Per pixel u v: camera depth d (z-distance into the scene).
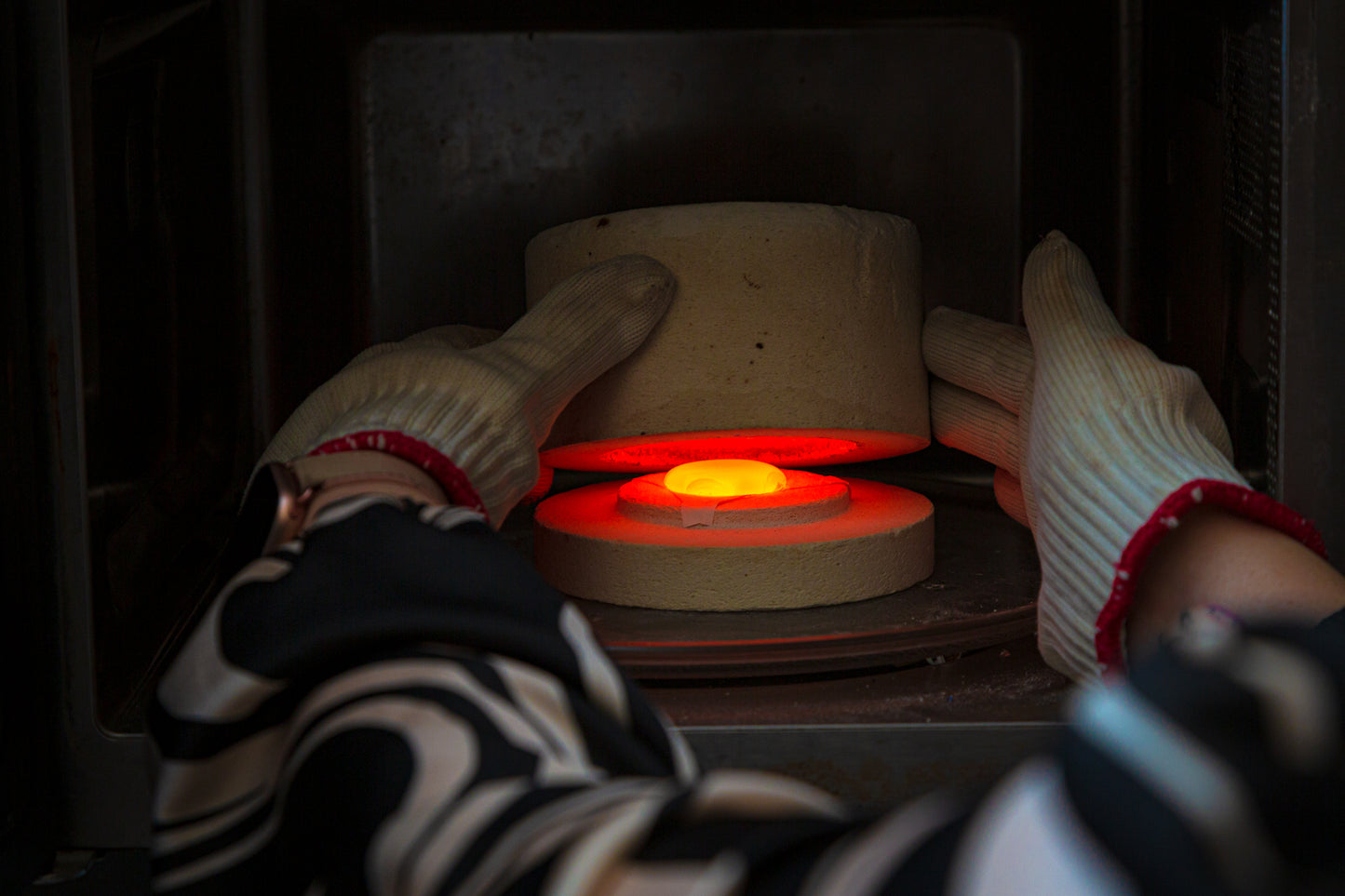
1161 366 0.59
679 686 0.68
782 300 0.80
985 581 0.87
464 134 1.15
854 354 0.82
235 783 0.34
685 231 0.80
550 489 1.22
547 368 0.71
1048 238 0.78
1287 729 0.14
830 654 0.68
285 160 1.08
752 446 0.93
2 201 0.58
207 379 0.97
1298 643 0.15
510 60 1.14
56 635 0.61
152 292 0.82
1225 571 0.46
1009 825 0.16
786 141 1.15
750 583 0.79
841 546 0.80
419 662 0.31
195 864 0.33
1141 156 1.06
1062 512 0.56
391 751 0.28
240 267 1.07
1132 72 1.06
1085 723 0.16
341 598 0.35
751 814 0.24
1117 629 0.50
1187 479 0.50
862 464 1.24
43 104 0.60
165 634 0.79
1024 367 0.76
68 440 0.61
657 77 1.14
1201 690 0.15
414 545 0.37
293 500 0.45
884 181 1.15
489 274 1.16
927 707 0.62
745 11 1.12
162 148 0.85
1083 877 0.15
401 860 0.25
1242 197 0.71
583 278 0.76
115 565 0.69
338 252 1.14
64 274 0.60
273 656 0.33
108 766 0.62
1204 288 0.82
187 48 0.92
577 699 0.32
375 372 0.67
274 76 1.06
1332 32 0.58
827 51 1.14
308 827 0.29
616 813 0.23
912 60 1.14
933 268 1.16
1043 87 1.13
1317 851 0.13
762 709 0.63
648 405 0.81
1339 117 0.58
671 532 0.84
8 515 0.59
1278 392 0.60
